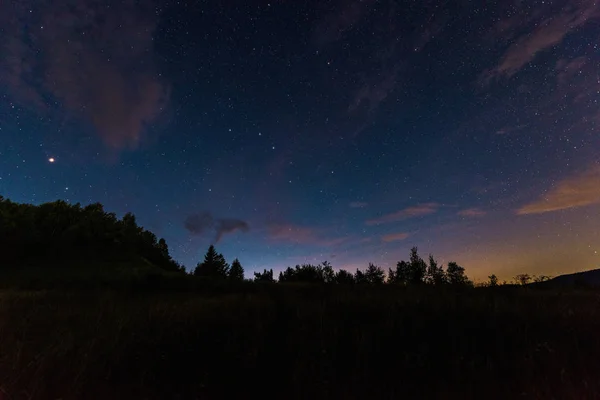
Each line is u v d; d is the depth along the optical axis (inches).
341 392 133.1
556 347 157.2
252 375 147.4
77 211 2581.2
